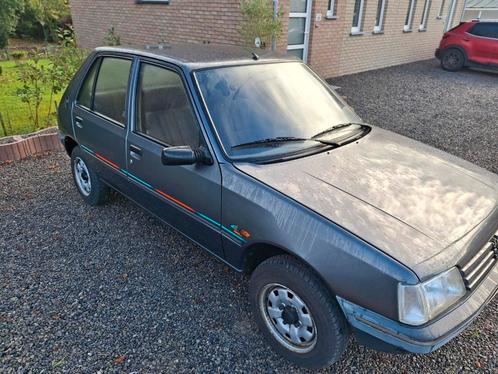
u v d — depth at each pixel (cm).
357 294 198
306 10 966
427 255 194
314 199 224
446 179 260
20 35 1944
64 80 636
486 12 1864
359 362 249
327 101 328
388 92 991
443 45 1320
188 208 284
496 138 672
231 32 861
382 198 230
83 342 258
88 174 408
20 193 456
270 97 296
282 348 246
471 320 202
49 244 361
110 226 392
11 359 244
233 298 300
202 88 275
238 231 248
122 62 341
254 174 244
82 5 1270
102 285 311
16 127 641
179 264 337
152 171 306
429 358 252
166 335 265
